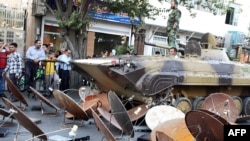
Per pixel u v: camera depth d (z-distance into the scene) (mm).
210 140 5285
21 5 18938
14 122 8906
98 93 11133
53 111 10586
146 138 8086
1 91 11867
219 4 17453
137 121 9852
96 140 7930
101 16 19938
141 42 23250
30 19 18797
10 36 18500
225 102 10031
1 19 18266
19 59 12102
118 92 10398
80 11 14750
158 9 18844
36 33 18656
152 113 8500
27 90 12648
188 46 12273
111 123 8250
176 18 13930
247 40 28406
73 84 13898
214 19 28531
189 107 10469
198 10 27312
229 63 11773
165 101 9734
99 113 9172
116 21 21500
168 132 6445
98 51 21562
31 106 11023
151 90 9375
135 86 9234
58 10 15047
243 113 12172
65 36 14805
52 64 12953
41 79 12758
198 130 5309
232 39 28203
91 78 10938
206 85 10734
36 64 12664
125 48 18172
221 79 10977
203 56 11914
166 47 12156
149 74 9406
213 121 4996
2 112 7820
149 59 10031
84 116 8617
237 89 12266
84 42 15484
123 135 8305
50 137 7691
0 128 8148
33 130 6293
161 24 24078
